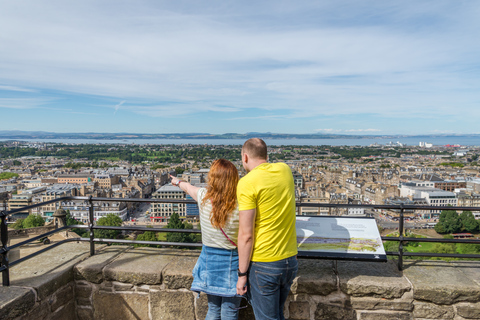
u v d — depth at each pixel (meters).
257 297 4.82
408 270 6.74
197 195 5.25
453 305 6.05
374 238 6.40
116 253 7.62
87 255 7.51
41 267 6.85
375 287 6.09
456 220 102.38
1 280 6.29
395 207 6.65
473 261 7.23
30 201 158.00
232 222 4.96
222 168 4.96
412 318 6.13
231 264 5.08
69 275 6.77
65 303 6.68
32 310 5.93
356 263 6.98
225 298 5.11
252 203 4.58
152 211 150.50
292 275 4.88
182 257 7.32
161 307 6.59
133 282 6.63
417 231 106.62
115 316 6.79
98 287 6.82
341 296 6.20
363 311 6.17
